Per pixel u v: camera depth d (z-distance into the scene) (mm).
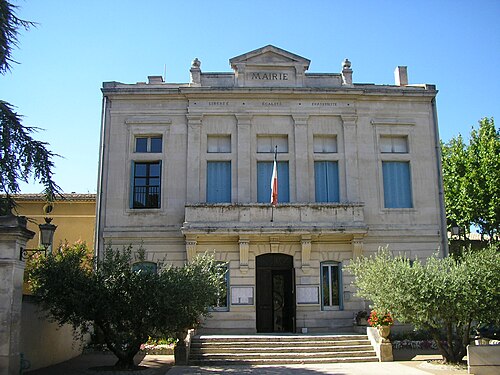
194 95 24125
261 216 22562
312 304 22375
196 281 15828
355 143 24156
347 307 22469
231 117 24250
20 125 16766
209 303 16375
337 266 23000
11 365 12750
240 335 20656
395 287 16125
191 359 17891
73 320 15570
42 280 15352
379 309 16969
